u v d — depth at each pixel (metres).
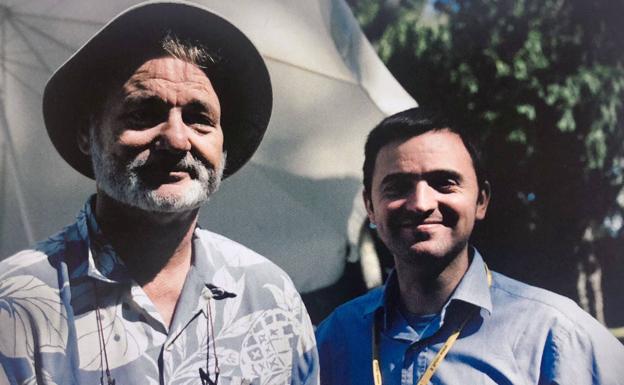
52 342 1.35
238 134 1.69
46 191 2.89
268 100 1.67
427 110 1.92
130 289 1.41
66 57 2.87
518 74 7.05
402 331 1.90
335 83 3.33
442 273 1.86
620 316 9.38
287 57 3.21
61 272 1.40
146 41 1.45
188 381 1.43
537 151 7.31
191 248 1.56
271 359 1.54
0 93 2.81
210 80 1.55
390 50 7.43
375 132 1.98
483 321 1.82
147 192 1.40
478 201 2.00
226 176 1.74
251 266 1.61
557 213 7.78
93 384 1.35
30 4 2.81
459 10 7.40
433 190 1.85
